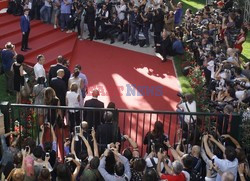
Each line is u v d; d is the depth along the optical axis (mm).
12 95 13562
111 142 8883
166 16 18500
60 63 12383
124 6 18641
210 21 17547
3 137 8844
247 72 12703
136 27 18391
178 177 7246
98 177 7375
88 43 18531
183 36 17828
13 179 6902
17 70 12188
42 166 7559
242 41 16562
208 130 9203
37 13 18766
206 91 13352
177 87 14992
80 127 8852
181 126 9602
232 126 9109
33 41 17250
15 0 18656
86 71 15938
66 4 18234
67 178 7035
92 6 18391
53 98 10203
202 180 8242
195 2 26719
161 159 7797
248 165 8500
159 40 17875
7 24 17984
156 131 8867
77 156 8625
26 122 10391
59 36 18062
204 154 8352
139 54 17812
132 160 7980
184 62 16672
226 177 6902
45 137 9734
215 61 13656
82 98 12125
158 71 16281
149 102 13898
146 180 6848
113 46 18406
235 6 22203
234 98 10930
